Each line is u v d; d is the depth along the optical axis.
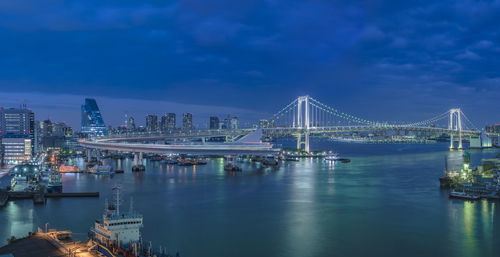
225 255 105.25
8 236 123.12
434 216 147.75
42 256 93.12
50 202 178.12
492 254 107.69
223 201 175.88
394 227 132.62
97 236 101.81
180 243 114.69
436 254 107.75
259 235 122.81
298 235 123.00
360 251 109.56
